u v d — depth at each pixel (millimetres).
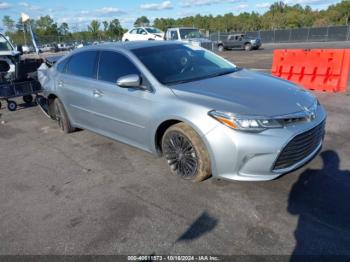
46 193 3547
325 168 3607
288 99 3211
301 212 2861
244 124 2875
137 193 3389
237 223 2773
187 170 3453
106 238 2713
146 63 3818
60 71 5191
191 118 3135
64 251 2592
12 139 5520
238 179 3010
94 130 4730
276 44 38625
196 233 2691
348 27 36875
